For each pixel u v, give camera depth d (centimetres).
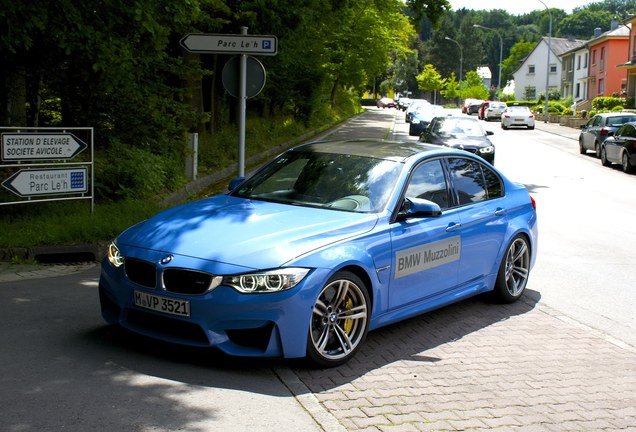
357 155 612
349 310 505
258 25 1683
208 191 1463
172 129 1363
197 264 458
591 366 533
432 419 416
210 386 441
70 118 1259
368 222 529
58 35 910
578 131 4409
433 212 550
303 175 598
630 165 2164
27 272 737
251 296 447
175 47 1578
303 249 474
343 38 4281
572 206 1440
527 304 710
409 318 616
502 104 5962
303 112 3459
